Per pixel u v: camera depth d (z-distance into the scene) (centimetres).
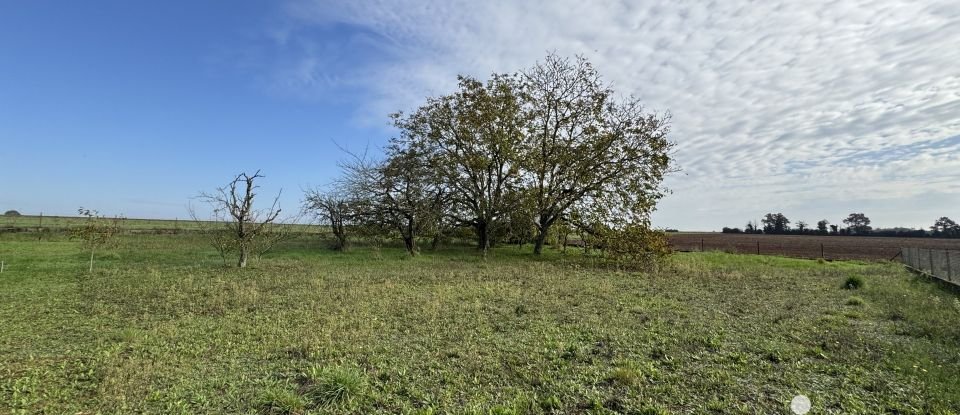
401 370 623
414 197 2614
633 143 2630
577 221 2638
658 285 1480
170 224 4947
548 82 2747
